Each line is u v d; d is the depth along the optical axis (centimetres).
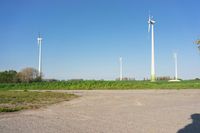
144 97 2914
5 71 8081
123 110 1747
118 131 1071
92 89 5362
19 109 1761
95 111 1689
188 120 1339
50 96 2978
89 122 1270
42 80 7925
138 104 2148
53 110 1741
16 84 6378
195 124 1227
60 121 1295
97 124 1218
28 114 1543
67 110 1739
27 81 7900
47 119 1356
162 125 1200
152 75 6975
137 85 5941
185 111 1698
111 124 1220
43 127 1141
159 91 4231
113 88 5600
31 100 2448
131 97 2919
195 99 2653
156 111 1697
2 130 1070
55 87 5906
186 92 3875
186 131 1080
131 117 1434
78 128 1125
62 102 2323
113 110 1745
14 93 3469
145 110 1748
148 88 5422
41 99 2577
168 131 1078
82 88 5712
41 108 1853
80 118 1395
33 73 8044
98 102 2334
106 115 1507
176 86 5672
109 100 2539
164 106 1998
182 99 2656
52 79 7894
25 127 1138
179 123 1252
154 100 2530
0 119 1349
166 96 3069
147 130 1093
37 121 1291
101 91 4397
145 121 1304
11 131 1055
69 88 5744
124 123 1246
